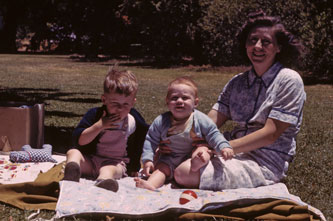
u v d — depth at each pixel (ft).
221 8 79.82
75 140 12.75
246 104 13.06
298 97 12.37
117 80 12.41
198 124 12.38
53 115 27.32
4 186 11.37
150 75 70.59
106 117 12.50
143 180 12.16
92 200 10.66
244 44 13.58
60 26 169.58
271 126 12.30
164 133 12.57
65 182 11.34
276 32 12.61
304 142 21.26
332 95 47.57
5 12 168.35
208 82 60.49
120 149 13.29
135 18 101.60
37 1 161.07
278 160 12.61
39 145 17.84
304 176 14.92
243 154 12.94
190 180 12.02
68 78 62.54
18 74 66.59
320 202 12.09
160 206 10.53
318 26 63.46
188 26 91.15
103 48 149.48
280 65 12.87
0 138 17.04
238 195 10.81
